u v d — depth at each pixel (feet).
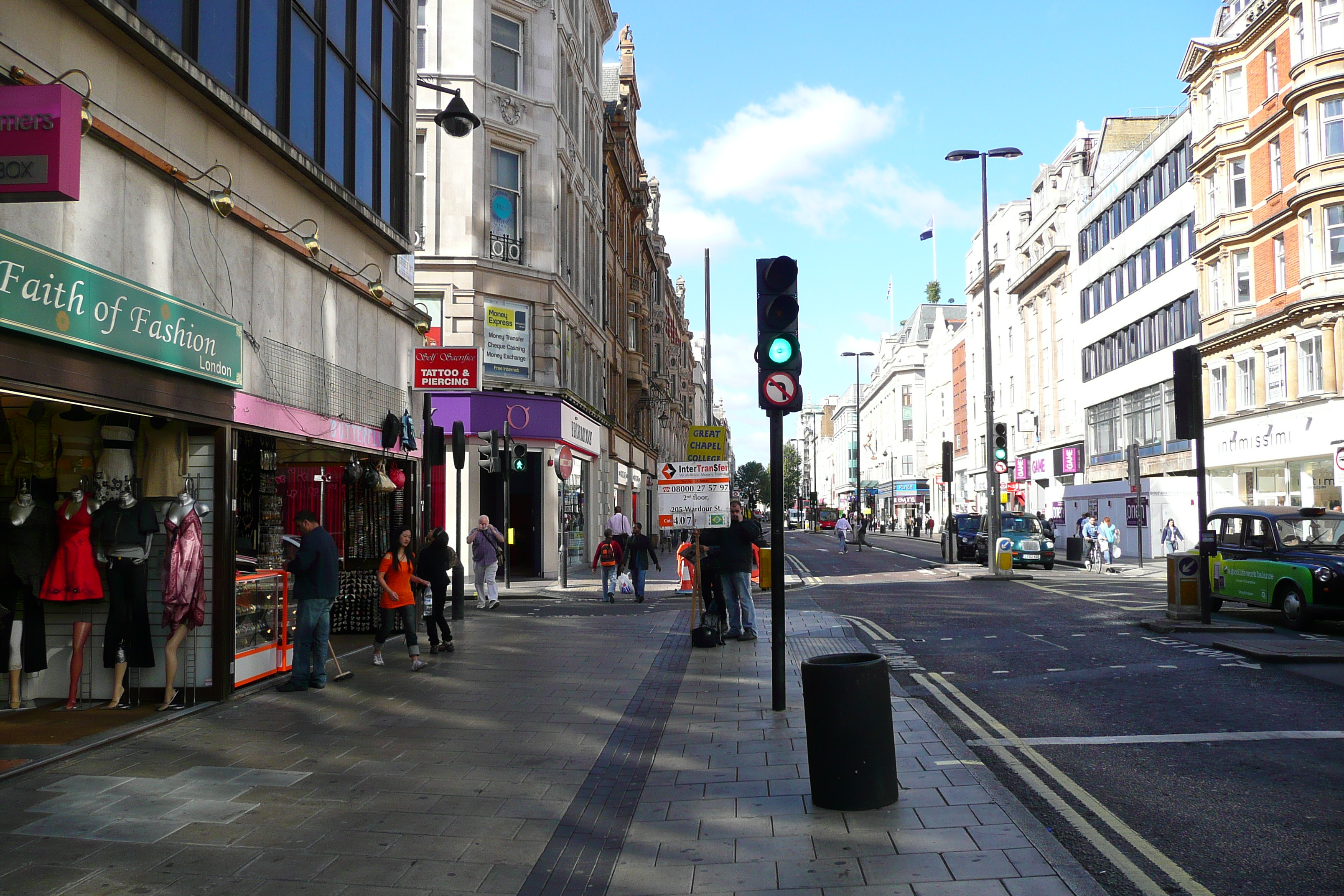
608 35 131.64
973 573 86.48
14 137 18.83
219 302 29.78
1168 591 47.52
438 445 50.19
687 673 34.37
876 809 18.17
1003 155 91.30
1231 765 21.25
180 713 26.96
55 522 27.32
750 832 17.11
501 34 90.58
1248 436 109.70
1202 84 118.21
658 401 190.08
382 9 44.45
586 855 16.24
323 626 31.65
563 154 96.17
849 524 189.47
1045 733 24.81
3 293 19.97
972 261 234.58
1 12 20.86
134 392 24.94
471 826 17.69
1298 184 99.14
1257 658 35.24
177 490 29.14
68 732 24.53
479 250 85.92
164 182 26.99
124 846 16.51
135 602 27.84
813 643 42.50
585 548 111.24
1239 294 112.37
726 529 42.91
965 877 14.69
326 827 17.57
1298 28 100.63
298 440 35.29
